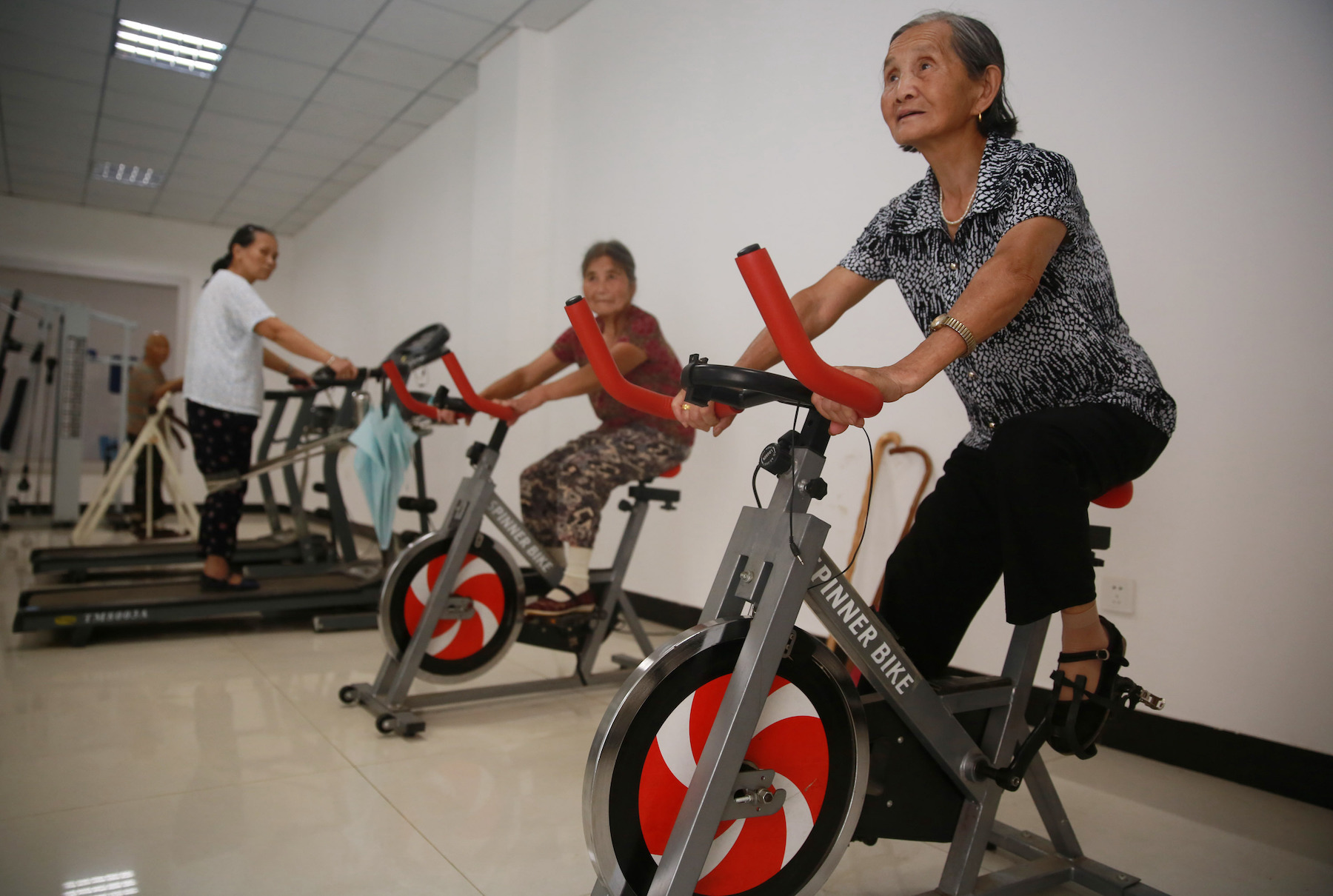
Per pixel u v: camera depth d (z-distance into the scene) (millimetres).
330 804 1724
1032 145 1237
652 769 1087
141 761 1926
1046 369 1304
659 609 3701
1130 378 1284
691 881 1043
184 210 8148
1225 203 2076
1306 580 1930
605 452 2439
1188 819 1799
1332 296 1902
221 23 4613
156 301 8648
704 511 3488
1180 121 2158
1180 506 2154
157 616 3154
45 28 4695
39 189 7559
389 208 6789
